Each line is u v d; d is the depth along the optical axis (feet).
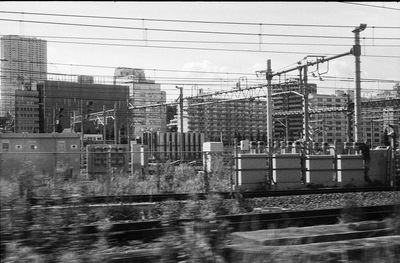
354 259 28.86
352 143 104.12
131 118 274.57
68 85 300.40
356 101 107.04
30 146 122.31
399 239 33.01
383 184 98.27
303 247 29.81
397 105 215.51
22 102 299.99
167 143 254.06
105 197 42.68
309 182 93.40
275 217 44.70
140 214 47.98
